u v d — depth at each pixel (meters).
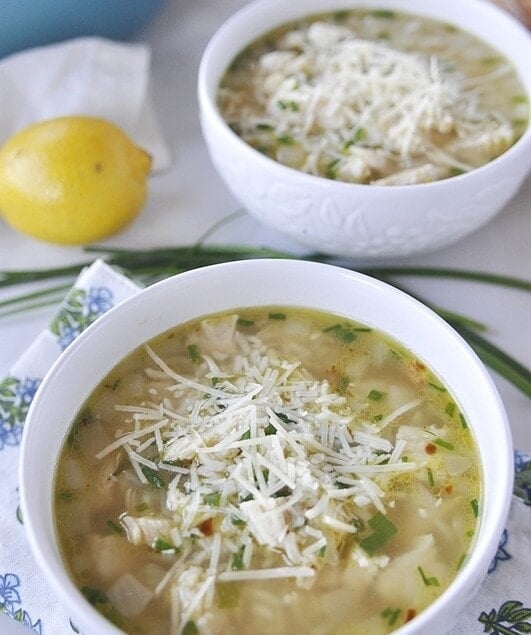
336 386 0.49
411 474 0.47
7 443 0.53
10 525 0.51
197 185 0.67
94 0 0.68
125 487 0.47
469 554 0.45
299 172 0.57
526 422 0.55
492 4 0.69
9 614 0.49
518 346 0.59
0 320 0.61
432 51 0.67
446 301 0.60
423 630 0.41
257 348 0.50
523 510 0.50
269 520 0.44
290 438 0.46
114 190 0.62
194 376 0.50
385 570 0.45
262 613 0.44
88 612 0.41
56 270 0.62
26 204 0.62
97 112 0.68
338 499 0.45
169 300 0.50
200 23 0.76
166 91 0.72
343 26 0.69
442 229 0.58
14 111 0.68
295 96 0.63
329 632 0.44
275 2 0.68
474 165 0.61
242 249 0.62
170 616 0.44
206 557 0.45
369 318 0.51
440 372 0.49
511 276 0.62
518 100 0.64
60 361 0.48
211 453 0.46
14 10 0.67
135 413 0.48
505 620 0.48
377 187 0.56
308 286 0.51
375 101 0.62
